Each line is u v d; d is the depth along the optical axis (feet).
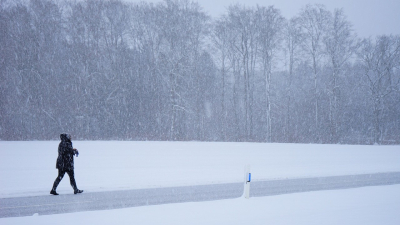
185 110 138.00
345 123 159.94
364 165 65.10
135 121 143.74
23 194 35.68
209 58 151.94
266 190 39.24
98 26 147.33
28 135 122.72
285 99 162.40
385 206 27.45
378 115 160.35
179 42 142.72
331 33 151.33
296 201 30.25
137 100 146.72
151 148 83.76
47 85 134.72
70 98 137.39
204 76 150.00
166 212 25.31
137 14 149.79
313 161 68.18
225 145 97.66
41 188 38.47
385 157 79.61
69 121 135.03
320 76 158.71
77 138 124.47
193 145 95.96
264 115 155.33
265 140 143.13
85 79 140.15
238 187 41.11
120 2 148.25
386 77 164.45
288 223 21.40
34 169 50.24
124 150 77.41
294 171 55.21
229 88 161.48
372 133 159.74
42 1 141.38
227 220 22.35
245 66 153.89
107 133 138.62
